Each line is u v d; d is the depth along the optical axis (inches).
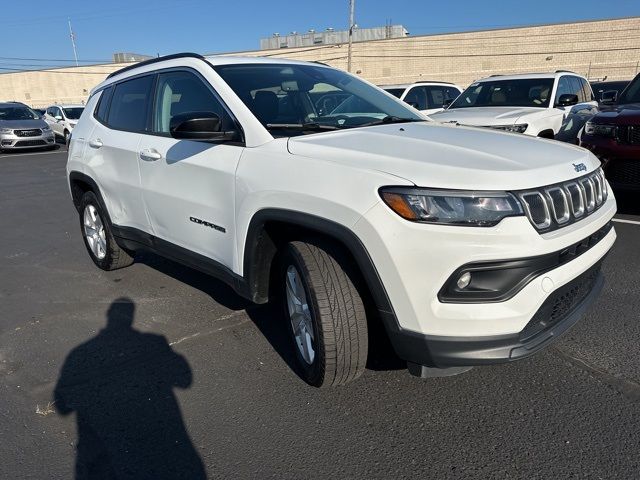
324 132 114.2
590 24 1482.5
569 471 84.9
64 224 277.1
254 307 153.5
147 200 146.3
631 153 215.2
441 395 106.5
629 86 279.4
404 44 1700.3
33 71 2239.2
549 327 91.8
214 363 122.6
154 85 148.7
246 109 117.3
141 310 154.4
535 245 83.0
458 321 83.3
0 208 326.3
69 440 96.8
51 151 714.8
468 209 81.7
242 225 111.3
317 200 93.0
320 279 96.4
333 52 1803.6
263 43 2162.9
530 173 87.7
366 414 101.4
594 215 99.9
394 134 110.4
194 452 92.8
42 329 144.4
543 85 329.1
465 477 84.7
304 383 112.5
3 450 94.3
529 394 105.7
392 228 83.7
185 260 138.4
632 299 148.3
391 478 85.1
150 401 108.4
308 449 92.5
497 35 1589.6
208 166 119.6
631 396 103.9
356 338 97.0
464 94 363.6
